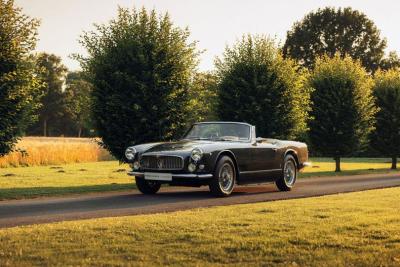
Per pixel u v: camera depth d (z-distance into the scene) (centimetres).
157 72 1622
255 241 660
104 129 1647
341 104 2612
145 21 1669
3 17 1270
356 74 2659
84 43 1666
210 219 817
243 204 1037
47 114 9981
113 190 1463
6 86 1252
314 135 2645
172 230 725
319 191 1405
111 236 687
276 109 2016
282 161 1425
